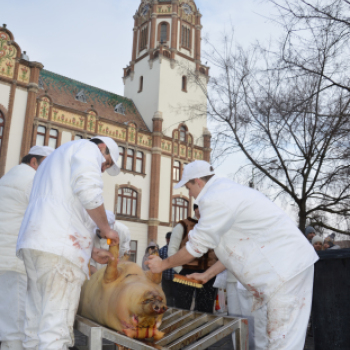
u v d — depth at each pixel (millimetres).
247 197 2254
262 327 2561
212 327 2584
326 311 3289
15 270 3047
